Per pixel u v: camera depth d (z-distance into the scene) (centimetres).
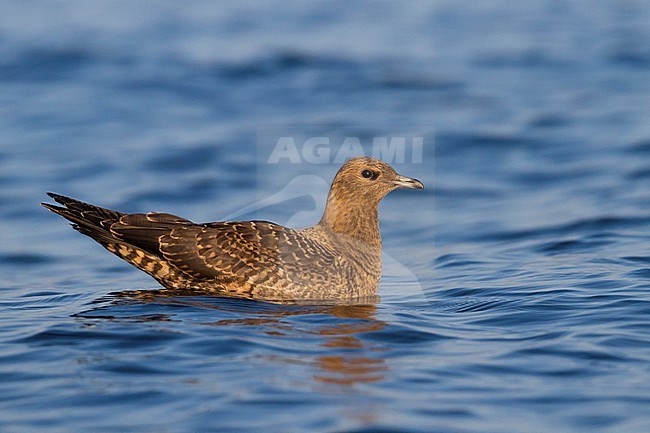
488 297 1216
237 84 2956
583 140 2398
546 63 3191
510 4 4216
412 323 1074
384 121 2511
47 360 935
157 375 886
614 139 2391
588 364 920
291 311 1128
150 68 3111
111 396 838
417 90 2884
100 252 1714
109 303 1173
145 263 1247
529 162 2261
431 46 3431
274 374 888
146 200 2002
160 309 1125
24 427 781
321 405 813
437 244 1694
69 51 3259
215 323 1052
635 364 918
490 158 2309
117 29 3666
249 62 3139
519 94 2842
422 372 900
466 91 2872
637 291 1194
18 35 3509
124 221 1241
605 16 3909
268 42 3428
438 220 1862
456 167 2255
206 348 960
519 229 1747
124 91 2895
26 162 2295
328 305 1174
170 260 1221
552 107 2698
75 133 2538
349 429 762
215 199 1992
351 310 1145
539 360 935
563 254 1512
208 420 783
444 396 839
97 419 792
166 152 2344
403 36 3591
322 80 2981
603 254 1471
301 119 2544
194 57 3234
